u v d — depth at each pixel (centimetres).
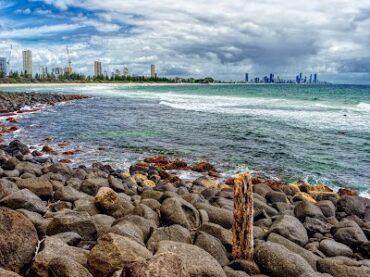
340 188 1238
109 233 498
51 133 2267
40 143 1959
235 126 2477
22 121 2788
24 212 630
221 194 1024
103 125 2592
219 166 1526
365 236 749
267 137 2095
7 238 477
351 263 576
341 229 749
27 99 4719
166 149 1816
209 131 2303
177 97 5772
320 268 580
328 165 1530
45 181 901
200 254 516
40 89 8819
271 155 1695
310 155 1688
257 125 2509
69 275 439
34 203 728
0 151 1424
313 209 874
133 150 1798
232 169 1483
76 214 693
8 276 415
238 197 571
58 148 1834
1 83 12006
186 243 565
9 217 495
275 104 4200
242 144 1927
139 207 722
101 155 1694
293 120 2731
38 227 611
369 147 1827
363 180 1341
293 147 1845
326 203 955
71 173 1195
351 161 1584
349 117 2900
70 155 1689
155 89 9781
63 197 863
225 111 3394
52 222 611
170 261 399
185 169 1470
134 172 1371
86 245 582
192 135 2178
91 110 3616
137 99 5225
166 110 3544
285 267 540
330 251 663
